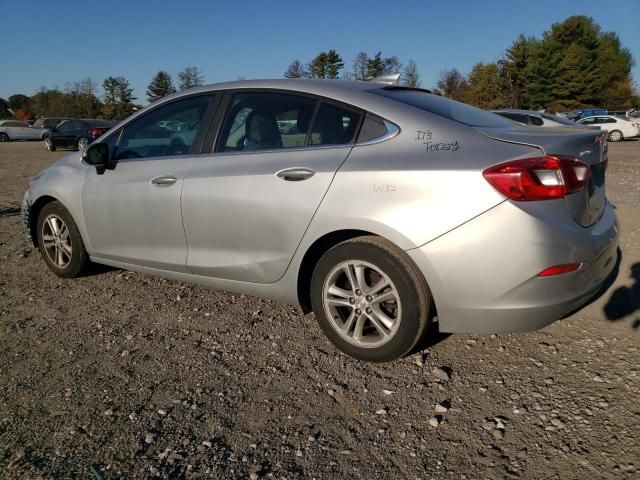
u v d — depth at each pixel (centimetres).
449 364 308
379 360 304
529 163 260
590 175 292
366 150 299
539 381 287
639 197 811
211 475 222
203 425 256
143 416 263
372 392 282
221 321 373
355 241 297
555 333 342
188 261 365
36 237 487
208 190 345
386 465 227
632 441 235
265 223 323
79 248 441
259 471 224
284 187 315
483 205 262
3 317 387
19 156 2211
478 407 266
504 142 274
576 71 5559
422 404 270
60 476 223
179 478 221
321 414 264
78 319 382
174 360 319
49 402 276
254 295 350
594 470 219
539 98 5725
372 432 249
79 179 426
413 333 289
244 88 360
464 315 276
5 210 845
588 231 281
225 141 355
